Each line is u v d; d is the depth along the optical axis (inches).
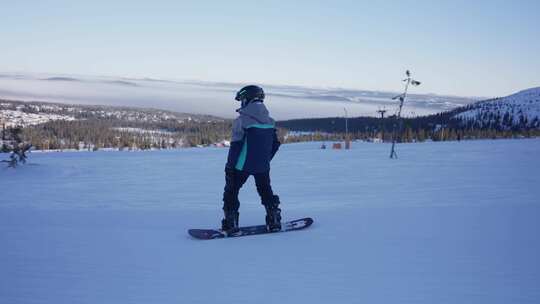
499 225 188.5
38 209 327.0
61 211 302.4
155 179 699.4
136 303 107.6
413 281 119.3
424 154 1101.7
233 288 117.9
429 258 140.2
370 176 603.2
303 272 130.3
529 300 104.5
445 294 109.3
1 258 149.9
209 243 171.9
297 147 1895.9
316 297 110.1
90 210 311.1
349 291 113.6
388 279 121.6
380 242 162.2
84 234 193.9
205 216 256.1
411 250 150.1
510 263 133.2
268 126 188.9
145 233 196.5
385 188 441.4
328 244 162.6
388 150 1364.4
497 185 424.2
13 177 821.9
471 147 1368.1
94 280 125.8
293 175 669.3
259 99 192.4
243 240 175.6
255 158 186.5
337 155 1190.3
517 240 160.9
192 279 126.0
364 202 316.8
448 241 160.9
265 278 125.8
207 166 974.4
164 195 471.2
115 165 1024.2
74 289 118.1
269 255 150.4
